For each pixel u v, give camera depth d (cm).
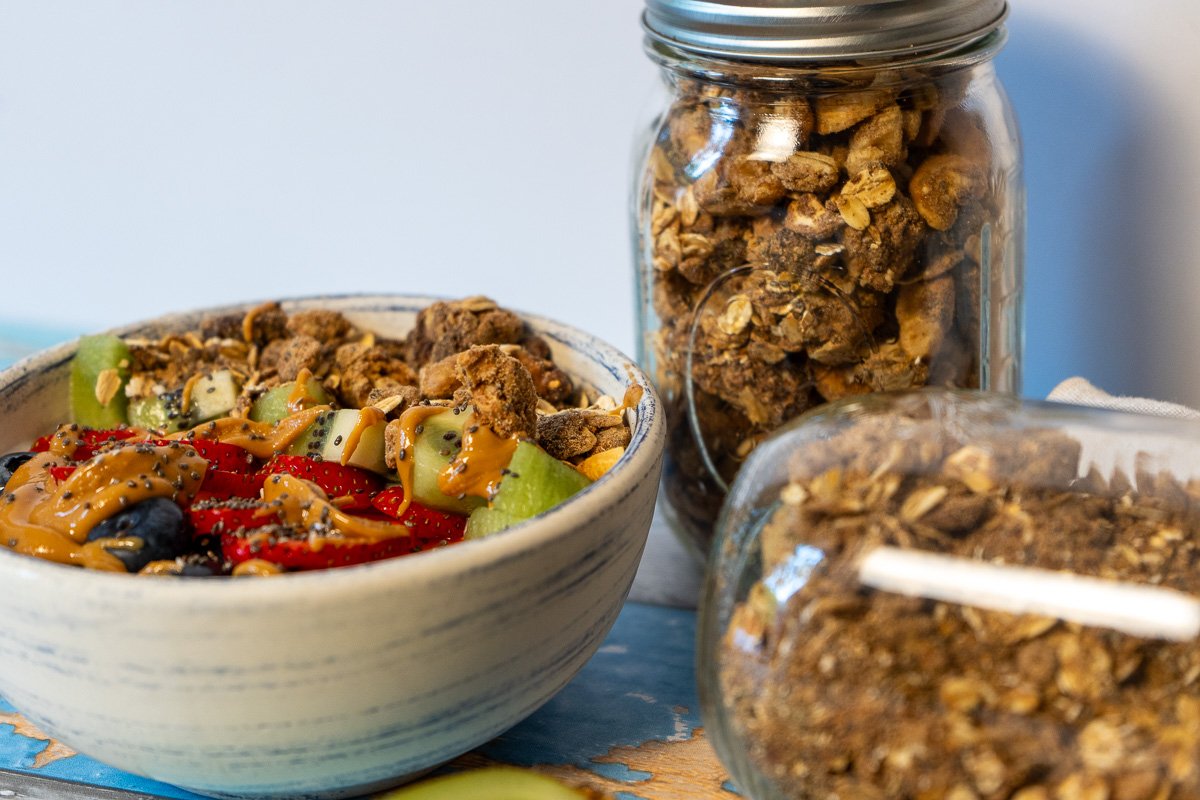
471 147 59
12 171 64
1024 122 53
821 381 47
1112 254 54
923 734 38
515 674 42
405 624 40
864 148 45
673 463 50
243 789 42
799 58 45
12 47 62
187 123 62
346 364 49
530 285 60
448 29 58
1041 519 40
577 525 41
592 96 57
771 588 40
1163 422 42
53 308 66
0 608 40
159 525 42
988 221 47
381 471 45
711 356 47
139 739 41
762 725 39
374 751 41
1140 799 37
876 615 39
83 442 47
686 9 46
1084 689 38
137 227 64
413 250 61
